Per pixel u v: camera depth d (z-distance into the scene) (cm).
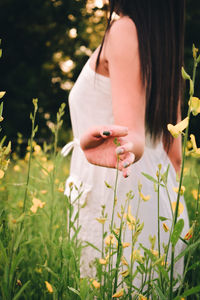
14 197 247
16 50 1500
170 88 144
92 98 151
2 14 1455
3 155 131
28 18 1460
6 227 147
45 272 144
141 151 119
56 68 1499
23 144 960
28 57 1513
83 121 154
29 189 160
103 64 140
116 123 122
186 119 97
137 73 125
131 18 131
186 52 1453
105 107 150
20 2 1452
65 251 134
